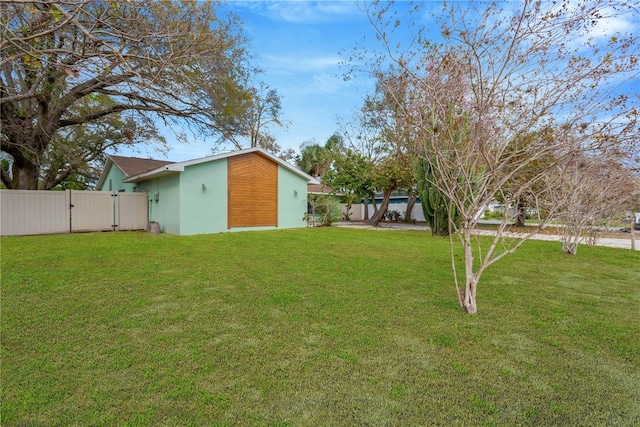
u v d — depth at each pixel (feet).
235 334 10.23
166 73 25.13
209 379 7.70
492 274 18.76
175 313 11.96
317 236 36.22
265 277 17.22
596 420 6.42
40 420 6.25
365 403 6.89
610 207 27.07
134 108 40.06
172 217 38.40
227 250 25.41
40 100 32.76
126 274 17.42
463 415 6.55
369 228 52.47
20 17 11.99
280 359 8.69
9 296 13.55
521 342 9.84
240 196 42.34
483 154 11.46
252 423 6.27
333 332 10.42
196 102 38.04
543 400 7.04
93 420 6.28
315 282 16.34
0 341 9.50
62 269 18.29
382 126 59.00
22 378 7.61
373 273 18.38
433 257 23.94
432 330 10.67
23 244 27.30
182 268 19.06
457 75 12.73
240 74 38.91
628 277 18.38
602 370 8.29
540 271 19.80
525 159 12.01
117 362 8.42
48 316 11.48
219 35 30.37
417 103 14.14
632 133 10.62
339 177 59.47
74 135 51.60
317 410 6.66
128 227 43.52
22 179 41.96
